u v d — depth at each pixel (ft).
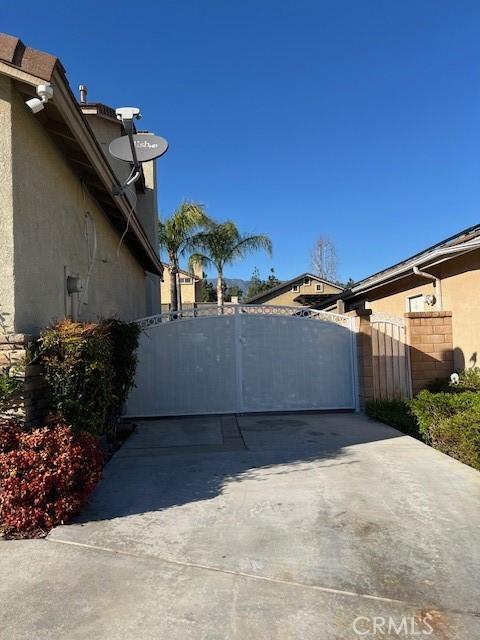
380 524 13.88
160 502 15.85
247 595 10.32
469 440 19.89
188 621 9.46
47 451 14.46
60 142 21.48
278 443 23.99
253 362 33.06
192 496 16.39
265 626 9.30
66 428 15.58
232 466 19.97
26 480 13.88
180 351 32.65
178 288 87.92
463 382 32.07
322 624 9.36
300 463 20.16
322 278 154.81
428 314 36.01
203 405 32.60
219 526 13.84
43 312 19.69
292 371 33.27
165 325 32.63
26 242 17.80
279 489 16.92
